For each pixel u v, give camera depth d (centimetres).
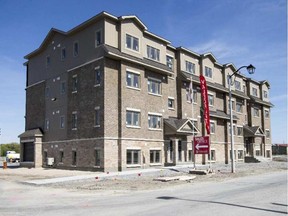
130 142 3234
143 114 3416
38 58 4381
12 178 2647
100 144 3084
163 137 3672
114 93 3191
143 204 1322
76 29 3509
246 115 5691
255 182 2214
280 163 4806
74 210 1220
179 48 4088
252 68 2719
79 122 3428
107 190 1855
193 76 4203
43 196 1644
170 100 3931
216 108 4728
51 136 3909
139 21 3412
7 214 1164
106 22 3189
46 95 4116
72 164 3481
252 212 1103
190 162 3981
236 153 5162
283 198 1430
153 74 3656
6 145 10625
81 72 3469
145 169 3256
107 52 3039
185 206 1245
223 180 2388
